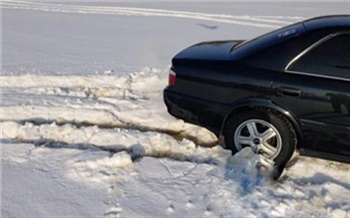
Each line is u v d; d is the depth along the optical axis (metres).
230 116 3.21
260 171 3.04
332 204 2.65
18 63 6.32
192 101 3.31
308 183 2.95
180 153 3.45
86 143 3.62
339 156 2.98
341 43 2.84
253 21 12.14
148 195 2.68
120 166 3.07
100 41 8.56
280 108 2.98
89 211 2.48
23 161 3.10
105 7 15.77
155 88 5.24
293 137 3.05
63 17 12.41
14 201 2.55
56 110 4.34
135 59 6.90
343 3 19.16
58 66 6.21
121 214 2.45
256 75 3.01
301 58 2.92
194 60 3.34
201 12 14.61
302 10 15.61
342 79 2.82
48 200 2.58
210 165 3.15
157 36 9.40
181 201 2.61
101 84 5.41
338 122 2.86
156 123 4.11
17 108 4.32
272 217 2.44
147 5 17.27
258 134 3.16
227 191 2.72
